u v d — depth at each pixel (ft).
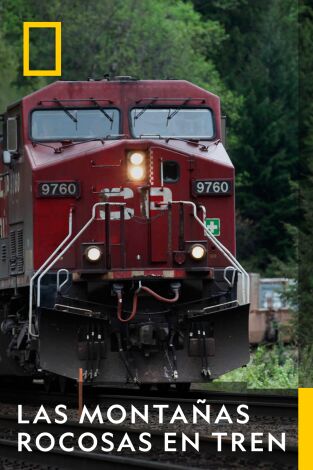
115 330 209.97
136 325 208.33
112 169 214.69
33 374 231.91
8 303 239.71
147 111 223.71
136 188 214.48
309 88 564.71
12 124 225.97
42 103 222.89
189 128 223.51
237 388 275.39
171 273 208.54
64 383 229.45
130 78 225.76
